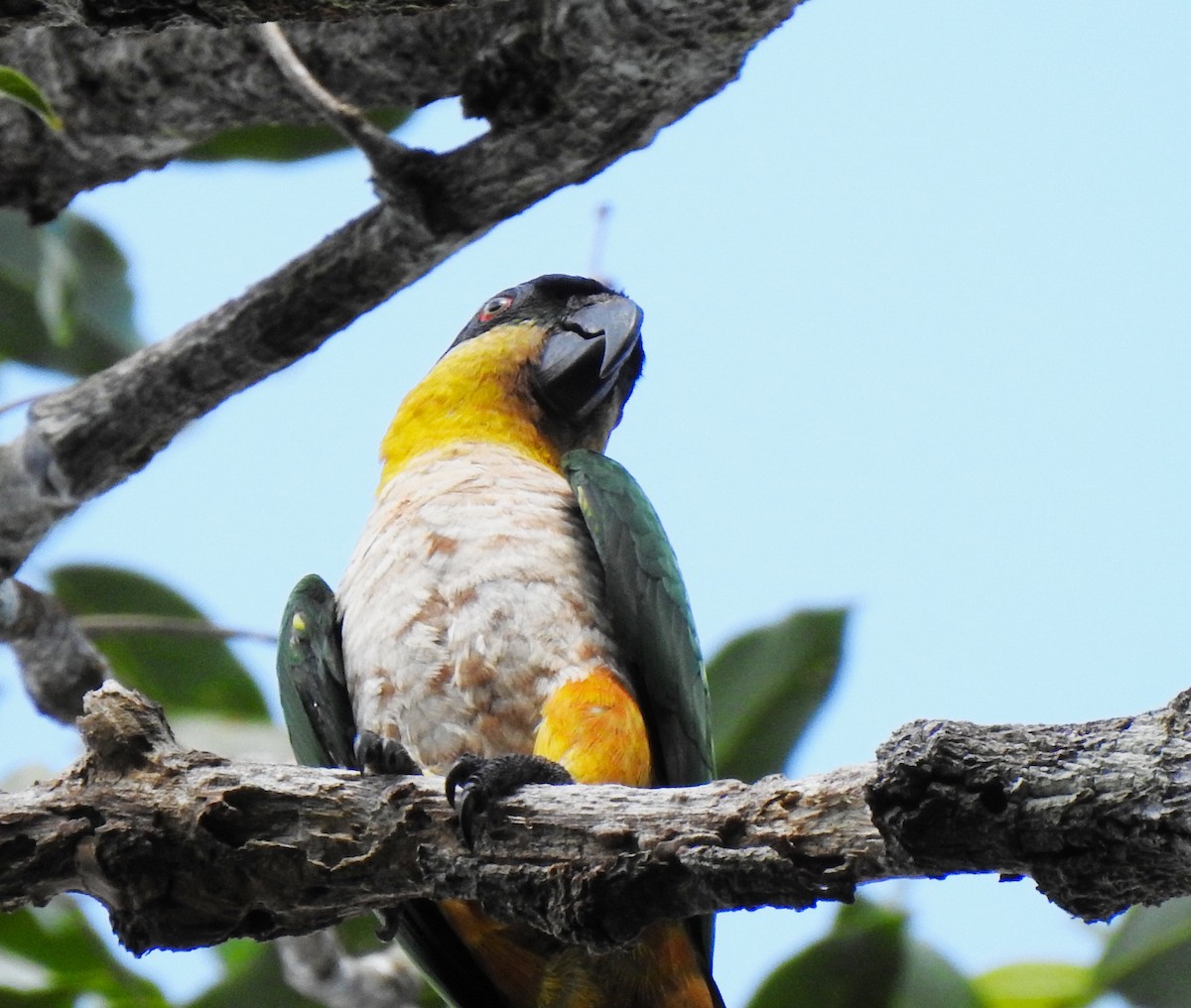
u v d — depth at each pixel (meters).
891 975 10.74
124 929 7.92
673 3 9.10
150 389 10.71
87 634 12.27
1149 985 11.16
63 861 7.78
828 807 6.59
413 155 9.89
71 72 11.29
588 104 9.68
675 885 6.93
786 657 12.59
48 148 11.74
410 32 10.58
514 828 7.34
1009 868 6.12
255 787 7.76
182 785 7.79
